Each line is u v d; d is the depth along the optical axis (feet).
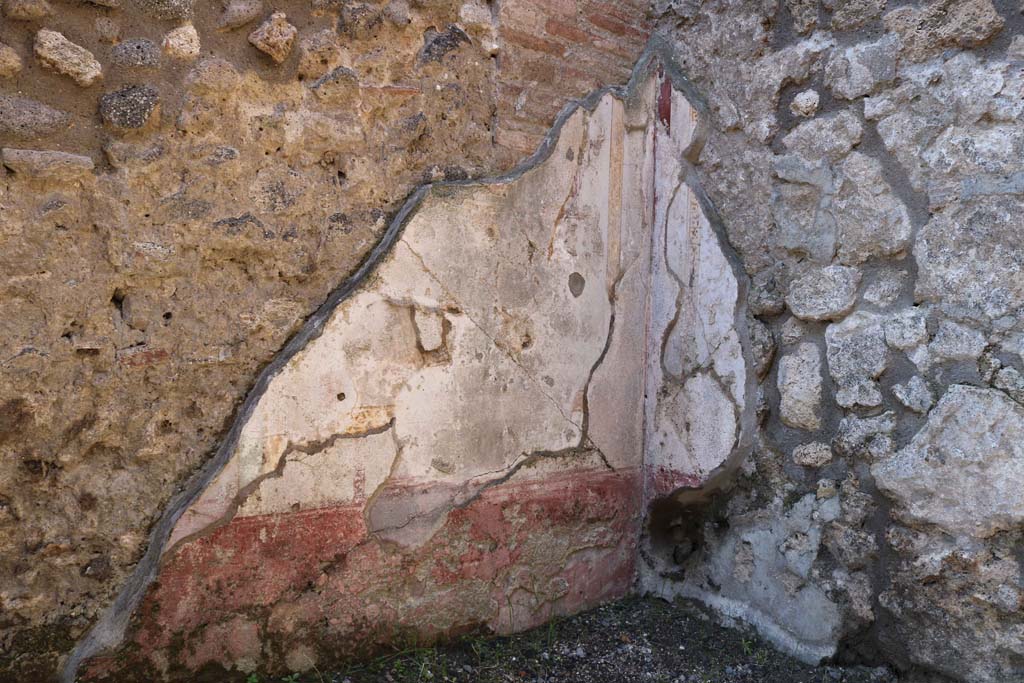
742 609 8.55
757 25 8.42
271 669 6.64
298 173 6.70
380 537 7.11
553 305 8.23
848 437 7.78
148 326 6.14
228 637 6.42
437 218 7.27
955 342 7.11
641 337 9.12
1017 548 6.79
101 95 5.82
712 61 8.75
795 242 8.17
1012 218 6.80
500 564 7.95
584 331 8.54
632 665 7.83
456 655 7.54
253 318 6.56
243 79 6.37
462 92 7.52
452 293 7.42
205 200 6.27
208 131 6.25
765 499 8.39
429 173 7.38
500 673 7.40
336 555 6.88
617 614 8.77
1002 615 6.86
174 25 6.08
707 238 8.73
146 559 6.15
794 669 7.82
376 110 7.06
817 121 8.03
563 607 8.54
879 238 7.61
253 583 6.49
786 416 8.22
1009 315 6.81
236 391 6.53
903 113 7.47
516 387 7.96
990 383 6.90
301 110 6.68
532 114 8.03
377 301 6.97
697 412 8.80
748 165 8.50
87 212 5.81
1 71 5.43
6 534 5.65
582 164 8.41
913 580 7.35
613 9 8.68
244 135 6.41
